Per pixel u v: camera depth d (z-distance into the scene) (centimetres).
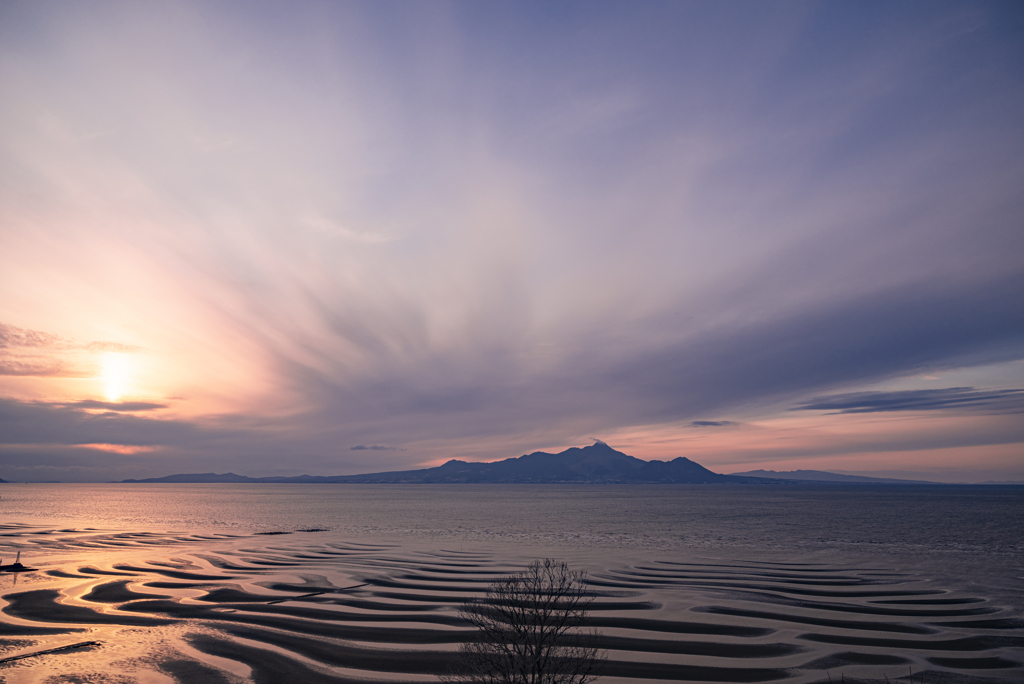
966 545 8394
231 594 4319
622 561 6341
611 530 10875
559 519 14012
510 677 2027
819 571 5747
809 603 4197
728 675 2655
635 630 3378
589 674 2612
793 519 14088
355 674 2573
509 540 8800
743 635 3312
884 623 3634
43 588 4494
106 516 13750
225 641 3067
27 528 10100
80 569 5434
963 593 4653
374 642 3067
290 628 3344
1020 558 6938
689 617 3709
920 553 7375
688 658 2884
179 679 2480
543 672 2038
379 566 5778
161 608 3844
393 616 3634
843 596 4481
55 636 3148
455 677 2520
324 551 7100
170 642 3039
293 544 7912
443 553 6962
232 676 2528
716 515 15688
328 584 4753
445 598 4178
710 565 6081
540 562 6134
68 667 2617
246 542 8169
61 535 8850
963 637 3334
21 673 2538
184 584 4712
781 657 2925
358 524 12131
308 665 2691
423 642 3069
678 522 13062
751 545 8256
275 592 4403
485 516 15112
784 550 7631
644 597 4303
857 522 13038
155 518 13238
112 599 4112
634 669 2705
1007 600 4378
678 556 6850
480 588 4566
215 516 14300
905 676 2678
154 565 5738
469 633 3241
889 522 13025
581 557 6656
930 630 3481
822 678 2633
